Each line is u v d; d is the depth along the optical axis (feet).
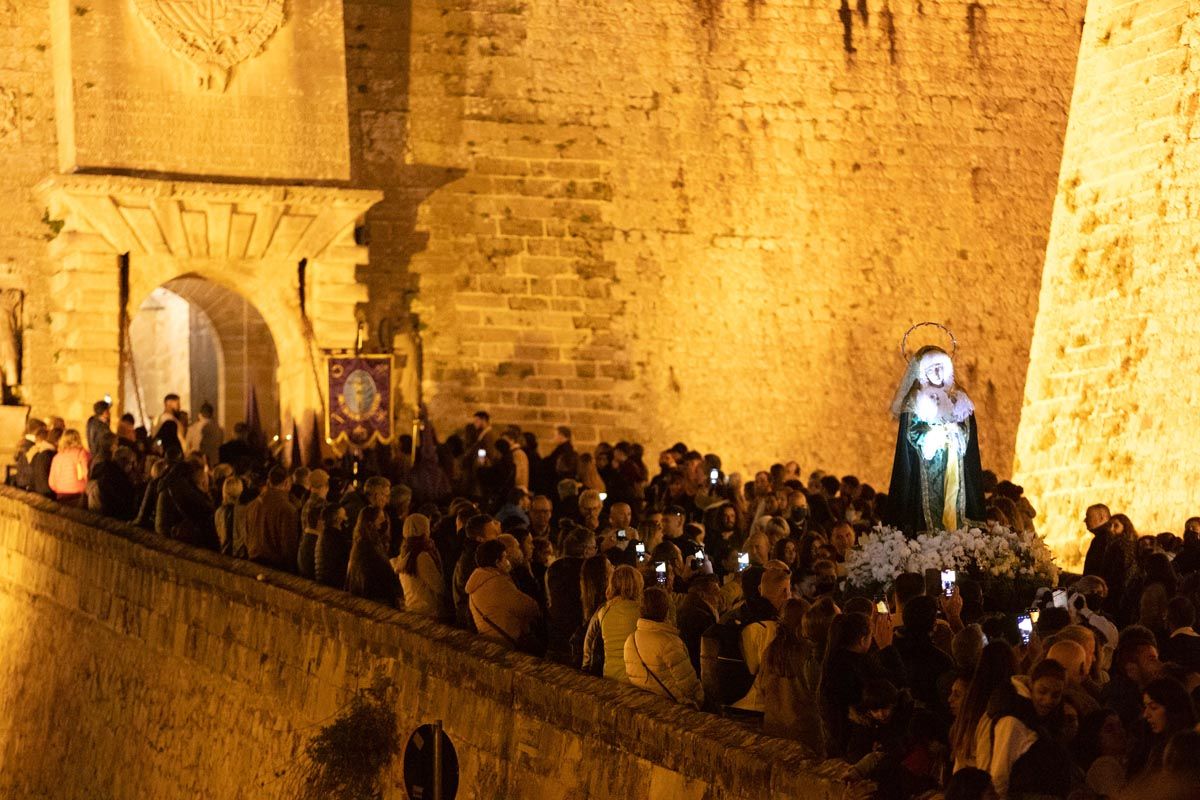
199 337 104.12
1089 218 72.38
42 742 65.00
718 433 87.56
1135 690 28.22
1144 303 68.18
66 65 77.46
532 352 85.30
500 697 35.76
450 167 84.99
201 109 78.54
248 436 78.38
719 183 88.48
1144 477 66.90
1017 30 92.99
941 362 46.70
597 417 85.76
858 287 90.22
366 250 81.15
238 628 50.01
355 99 84.02
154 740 54.90
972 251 91.81
